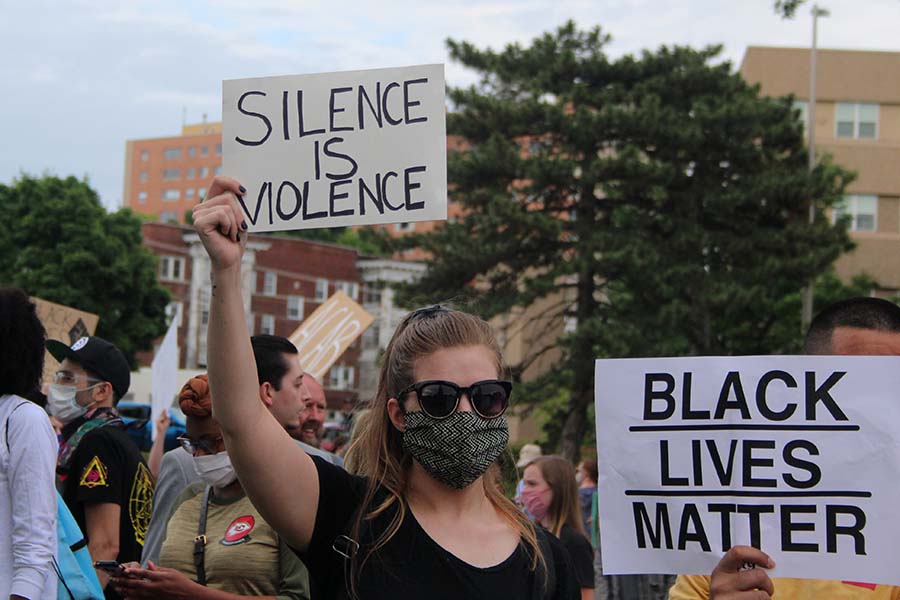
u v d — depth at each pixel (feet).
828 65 140.26
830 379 10.27
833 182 99.60
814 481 10.18
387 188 11.51
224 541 13.05
